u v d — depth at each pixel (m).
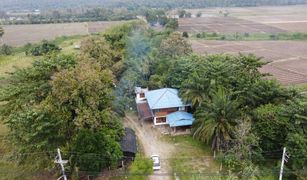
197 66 50.31
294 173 32.16
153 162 36.22
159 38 68.81
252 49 104.62
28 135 31.17
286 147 32.97
